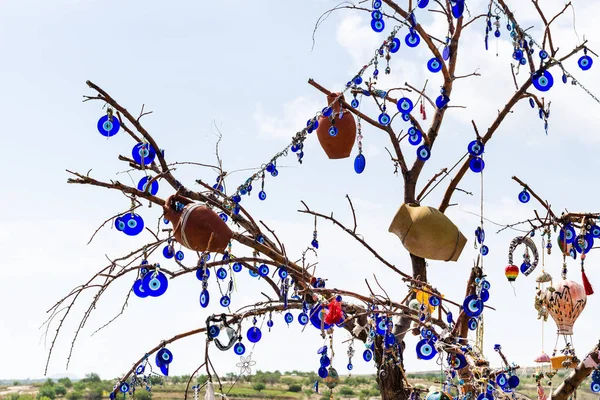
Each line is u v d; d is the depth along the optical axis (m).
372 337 5.00
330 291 4.84
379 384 5.55
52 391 45.38
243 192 5.55
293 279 5.39
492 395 4.65
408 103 5.26
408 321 5.46
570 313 5.43
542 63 5.24
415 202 5.53
